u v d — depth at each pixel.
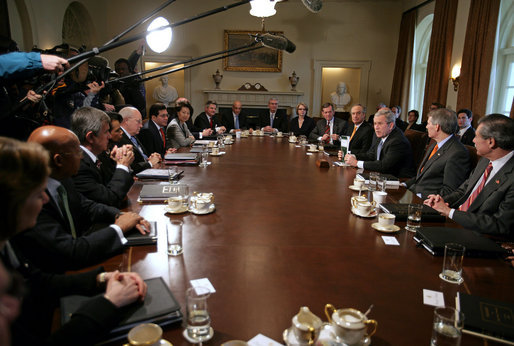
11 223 0.76
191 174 2.71
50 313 1.05
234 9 8.84
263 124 6.81
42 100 2.03
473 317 0.97
